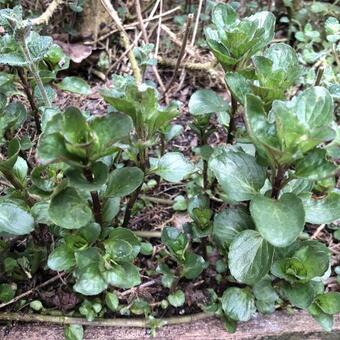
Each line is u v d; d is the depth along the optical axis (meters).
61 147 0.15
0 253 0.20
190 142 0.27
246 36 0.19
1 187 0.23
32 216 0.19
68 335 0.20
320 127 0.15
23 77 0.22
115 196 0.18
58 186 0.17
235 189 0.17
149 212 0.24
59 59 0.23
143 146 0.18
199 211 0.20
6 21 0.20
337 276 0.22
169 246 0.20
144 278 0.22
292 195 0.16
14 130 0.21
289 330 0.21
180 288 0.22
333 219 0.17
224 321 0.21
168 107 0.19
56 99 0.28
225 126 0.23
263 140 0.16
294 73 0.19
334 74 0.27
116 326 0.21
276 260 0.19
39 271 0.21
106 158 0.19
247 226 0.19
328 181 0.20
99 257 0.18
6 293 0.20
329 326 0.19
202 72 0.30
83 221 0.16
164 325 0.21
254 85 0.18
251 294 0.20
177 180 0.19
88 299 0.21
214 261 0.22
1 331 0.20
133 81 0.22
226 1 0.32
